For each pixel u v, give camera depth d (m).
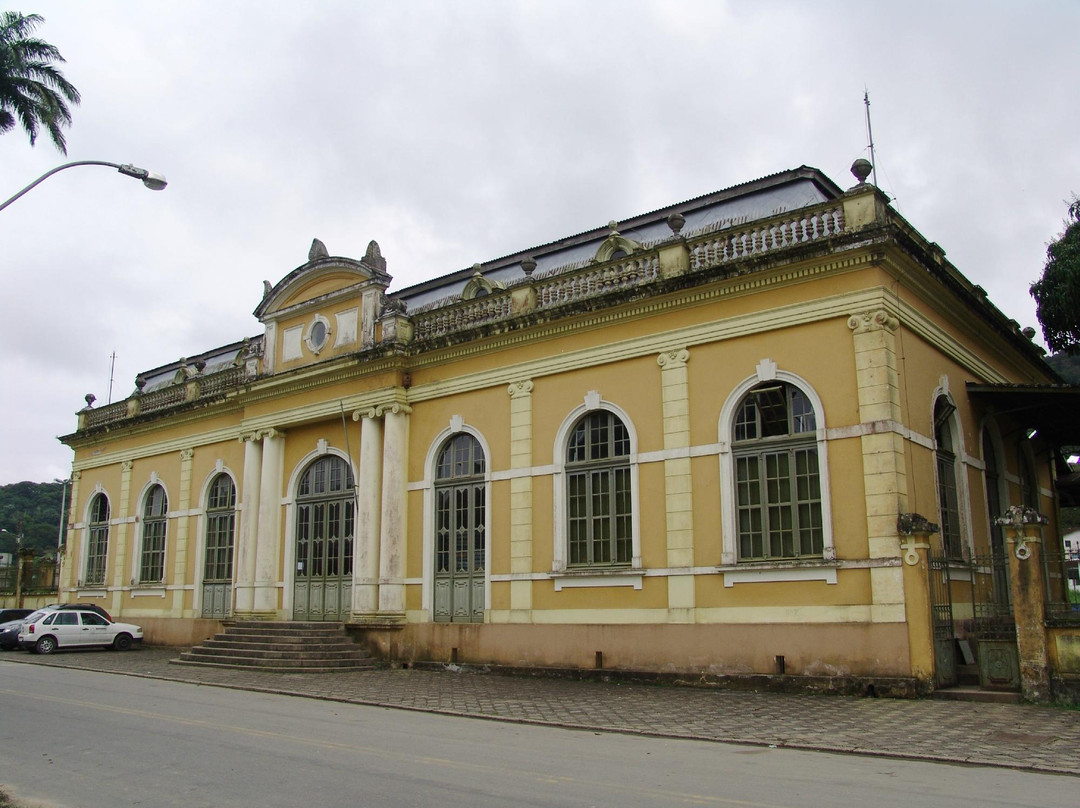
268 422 24.94
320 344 24.08
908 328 16.36
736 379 16.84
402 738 11.05
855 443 15.37
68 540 33.41
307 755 9.73
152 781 8.41
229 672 20.03
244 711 13.62
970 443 18.67
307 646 20.55
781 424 16.39
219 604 26.81
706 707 13.76
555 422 19.27
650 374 18.00
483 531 20.19
